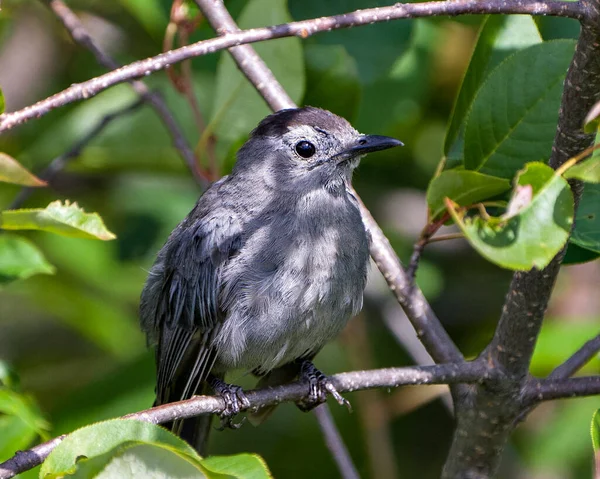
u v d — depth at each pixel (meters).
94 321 14.38
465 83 9.42
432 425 14.54
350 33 11.78
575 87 7.16
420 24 13.15
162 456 5.98
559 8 7.03
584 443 11.37
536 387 8.59
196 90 14.14
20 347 15.71
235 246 9.65
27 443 9.30
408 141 14.59
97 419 11.84
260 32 7.09
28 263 10.39
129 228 14.71
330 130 10.04
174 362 10.10
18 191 14.71
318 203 9.80
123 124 14.07
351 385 8.49
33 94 14.80
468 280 14.79
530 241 6.06
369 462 12.87
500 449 8.97
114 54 14.80
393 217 14.82
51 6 12.15
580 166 5.98
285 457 14.60
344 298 9.69
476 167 8.91
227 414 8.85
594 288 13.27
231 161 12.55
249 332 9.48
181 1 11.07
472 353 13.58
